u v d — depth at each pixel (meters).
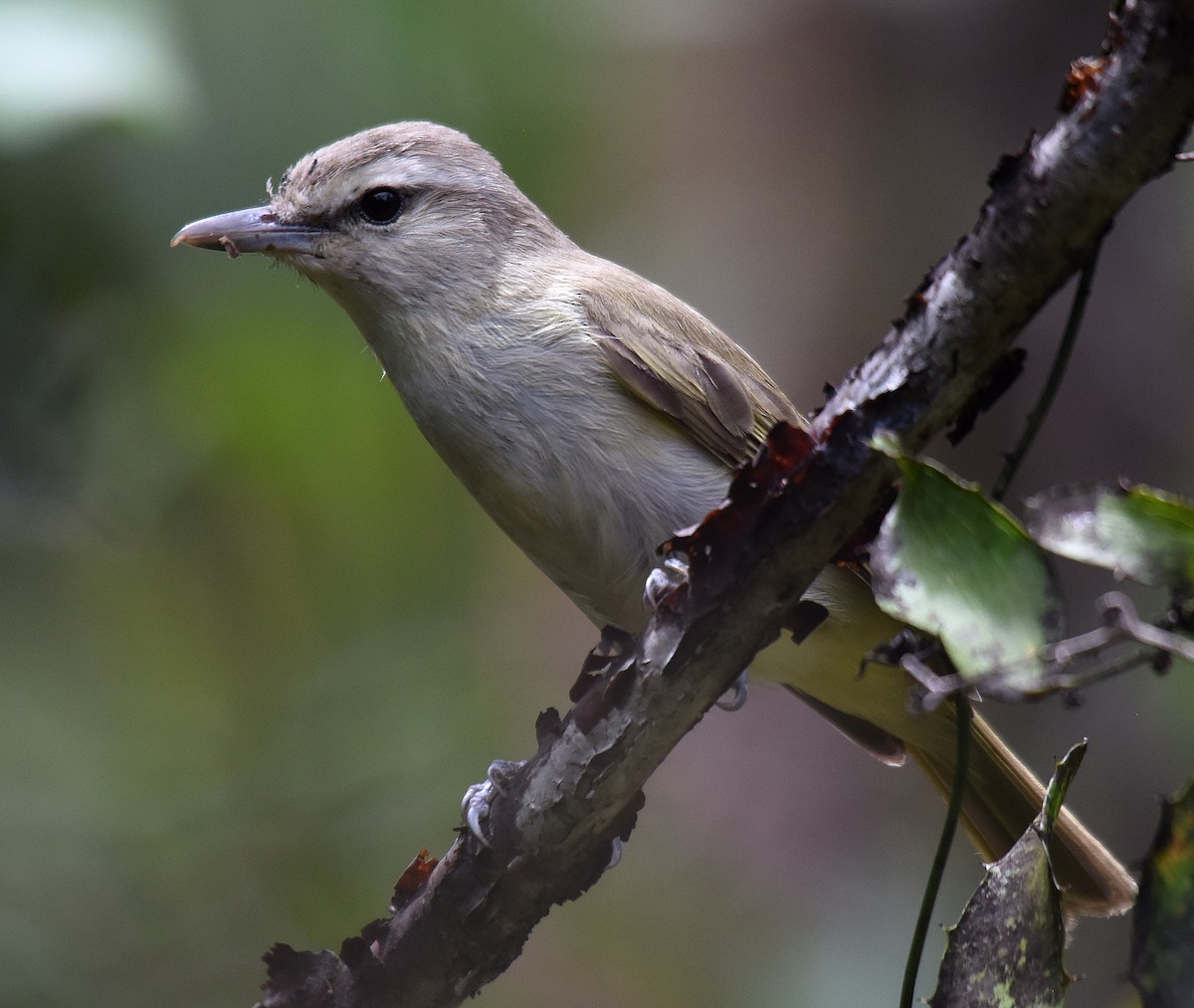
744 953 11.52
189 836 11.64
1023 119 11.94
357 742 12.16
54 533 10.47
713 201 12.56
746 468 5.13
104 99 7.17
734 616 5.39
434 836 11.85
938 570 4.01
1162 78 4.25
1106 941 10.85
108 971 10.99
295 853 11.71
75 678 12.14
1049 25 11.86
